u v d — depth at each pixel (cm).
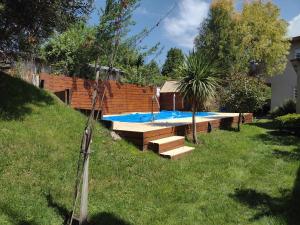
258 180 834
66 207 551
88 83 1485
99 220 545
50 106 902
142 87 2002
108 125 974
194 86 1155
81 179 535
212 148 1145
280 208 649
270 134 1614
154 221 572
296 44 3092
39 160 653
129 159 816
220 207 643
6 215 489
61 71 1811
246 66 3014
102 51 581
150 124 1227
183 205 646
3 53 859
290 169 941
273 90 3120
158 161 875
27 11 738
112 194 639
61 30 860
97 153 777
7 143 663
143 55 2530
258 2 3083
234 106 1616
